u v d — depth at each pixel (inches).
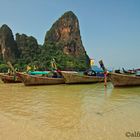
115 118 297.6
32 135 227.9
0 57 4441.4
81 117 305.7
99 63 787.4
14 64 4126.5
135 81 753.0
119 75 729.6
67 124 270.4
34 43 4926.2
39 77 874.8
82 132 236.8
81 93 593.6
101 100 461.1
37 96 533.6
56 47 4763.8
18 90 694.5
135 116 307.3
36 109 365.1
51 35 5315.0
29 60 4237.2
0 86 869.8
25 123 275.6
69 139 215.9
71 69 3919.8
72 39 5123.0
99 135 226.1
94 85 875.4
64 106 390.9
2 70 3425.2
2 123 274.7
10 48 4616.1
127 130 241.4
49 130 245.0
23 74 861.2
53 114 326.0
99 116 310.8
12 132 237.1
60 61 4008.4
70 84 908.6
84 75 928.9
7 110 357.4
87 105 399.2
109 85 880.3
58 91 652.1
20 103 427.2
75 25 5329.7
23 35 5157.5
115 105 397.4
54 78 908.0
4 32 4699.8
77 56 4960.6
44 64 3619.6
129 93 589.9
